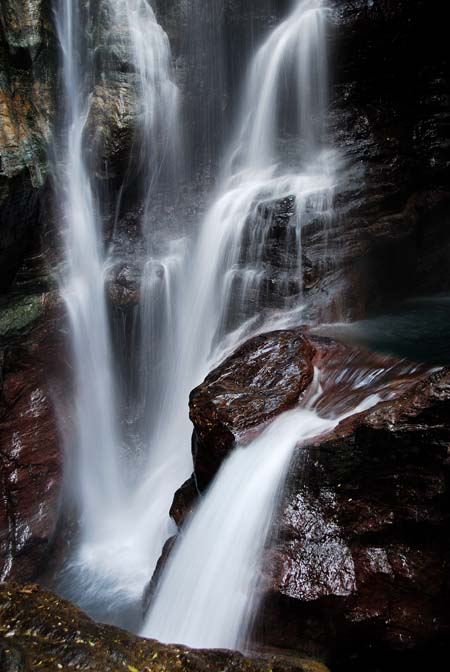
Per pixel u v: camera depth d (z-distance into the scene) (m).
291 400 6.11
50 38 9.22
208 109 11.20
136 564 7.82
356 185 9.35
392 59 10.34
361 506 4.82
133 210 10.50
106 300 9.70
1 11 8.48
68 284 9.80
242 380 6.43
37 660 3.58
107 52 9.45
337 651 4.61
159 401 9.70
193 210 10.61
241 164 11.41
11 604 4.09
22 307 9.15
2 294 9.47
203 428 5.98
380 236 9.25
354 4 9.94
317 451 5.05
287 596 4.51
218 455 5.84
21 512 7.77
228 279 9.07
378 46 10.18
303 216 8.59
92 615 6.79
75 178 9.98
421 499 4.58
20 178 8.55
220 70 11.22
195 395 6.29
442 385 4.57
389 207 9.66
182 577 5.37
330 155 10.34
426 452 4.54
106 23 9.48
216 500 5.54
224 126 11.58
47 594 4.30
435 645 4.50
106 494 9.16
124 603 6.95
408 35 10.01
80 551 8.18
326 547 4.73
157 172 10.53
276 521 4.96
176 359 9.63
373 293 9.42
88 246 10.13
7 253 8.99
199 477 6.21
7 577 7.30
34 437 8.38
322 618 4.53
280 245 8.61
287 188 9.60
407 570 4.52
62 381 9.25
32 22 8.79
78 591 7.31
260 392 6.19
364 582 4.51
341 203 9.06
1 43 8.53
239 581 4.86
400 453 4.65
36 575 7.59
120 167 9.85
